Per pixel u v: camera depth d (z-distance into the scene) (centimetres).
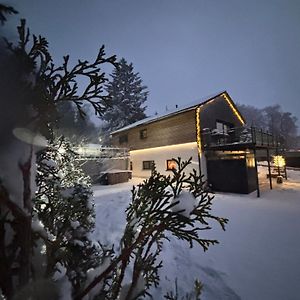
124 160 2370
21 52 141
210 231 714
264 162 3042
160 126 1978
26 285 123
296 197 1183
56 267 179
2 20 137
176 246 589
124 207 1011
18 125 135
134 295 171
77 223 208
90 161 2045
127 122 4066
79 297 146
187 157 1688
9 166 127
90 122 3719
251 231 699
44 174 231
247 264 486
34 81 150
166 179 181
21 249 123
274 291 387
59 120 199
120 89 4328
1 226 122
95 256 205
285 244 582
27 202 128
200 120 1648
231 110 2030
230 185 1441
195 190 182
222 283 420
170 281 429
